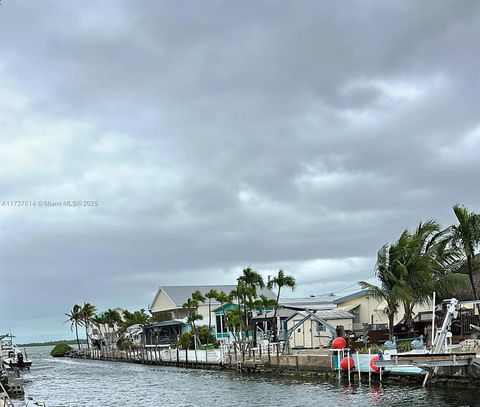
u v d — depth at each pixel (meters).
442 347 41.69
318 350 61.78
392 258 51.47
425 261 51.31
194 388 52.47
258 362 61.31
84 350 145.75
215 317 96.31
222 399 43.88
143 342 109.88
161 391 52.06
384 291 52.09
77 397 50.72
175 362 83.94
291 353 60.03
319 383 48.41
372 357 45.56
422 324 54.91
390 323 51.50
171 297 110.44
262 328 82.19
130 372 78.38
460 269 56.72
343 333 55.38
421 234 54.19
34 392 56.25
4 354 89.88
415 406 34.62
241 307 79.06
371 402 37.19
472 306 55.41
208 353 75.69
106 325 159.25
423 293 53.22
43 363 119.94
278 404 39.44
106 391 54.78
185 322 100.38
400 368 44.00
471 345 42.47
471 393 37.59
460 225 47.62
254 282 74.81
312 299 92.69
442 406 34.06
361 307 74.38
